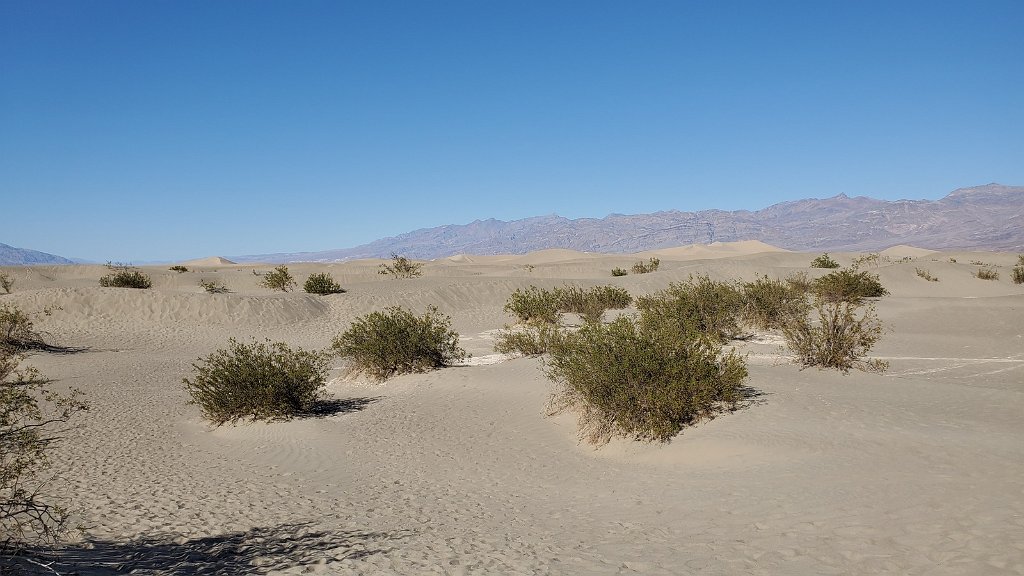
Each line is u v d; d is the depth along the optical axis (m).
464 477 9.60
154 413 16.36
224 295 33.69
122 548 6.66
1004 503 5.21
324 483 9.87
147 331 29.23
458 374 17.72
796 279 39.34
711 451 8.84
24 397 6.12
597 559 5.41
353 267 70.25
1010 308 25.39
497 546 6.11
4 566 5.15
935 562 4.37
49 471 10.88
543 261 119.56
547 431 11.74
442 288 38.59
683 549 5.39
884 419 9.15
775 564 4.74
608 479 8.72
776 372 13.62
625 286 41.97
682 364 10.23
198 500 8.98
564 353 12.52
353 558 5.97
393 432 12.87
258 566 5.88
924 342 20.78
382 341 18.89
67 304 30.66
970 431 8.14
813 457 7.66
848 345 14.41
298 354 16.16
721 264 50.72
